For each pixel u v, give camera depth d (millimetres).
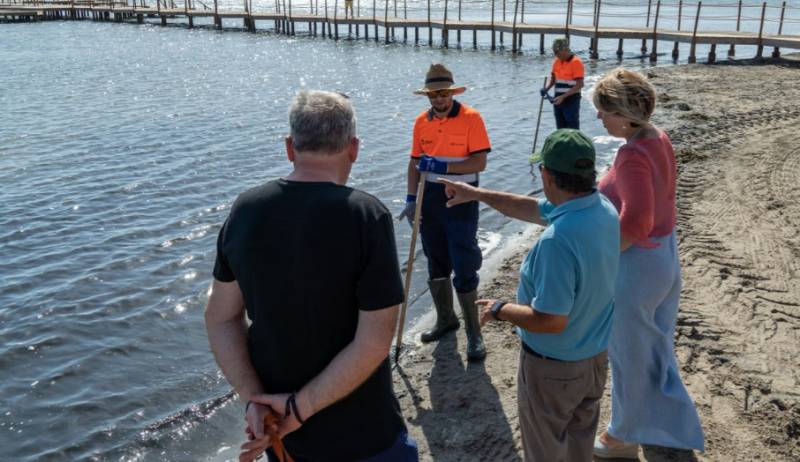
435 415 4219
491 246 7473
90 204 9469
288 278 2064
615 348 3354
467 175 4594
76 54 30906
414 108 16781
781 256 6305
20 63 27422
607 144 11992
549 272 2539
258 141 13328
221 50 32688
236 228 2129
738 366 4449
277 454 2129
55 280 7004
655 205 3070
